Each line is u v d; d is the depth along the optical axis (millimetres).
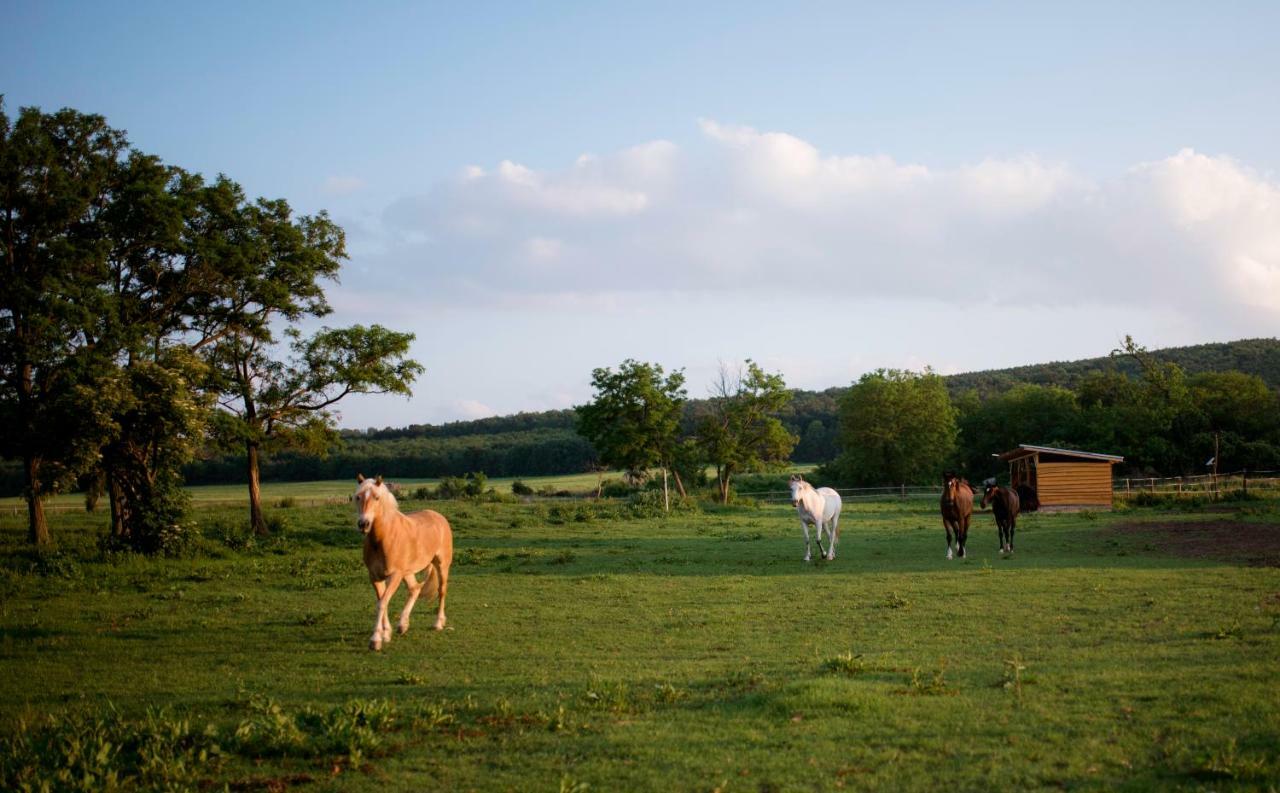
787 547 22484
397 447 107812
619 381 51469
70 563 20422
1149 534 21781
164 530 23188
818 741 5625
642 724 6223
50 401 24359
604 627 11125
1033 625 9906
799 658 8617
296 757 5812
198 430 24188
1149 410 59438
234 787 5297
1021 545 20625
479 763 5566
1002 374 132750
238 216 30906
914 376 68312
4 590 16688
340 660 9484
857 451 67312
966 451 74688
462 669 8805
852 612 11477
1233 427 63719
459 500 49875
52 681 8945
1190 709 5926
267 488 80562
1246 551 16781
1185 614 10008
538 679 8117
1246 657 7488
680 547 23438
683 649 9500
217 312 30703
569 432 114500
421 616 12508
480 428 130125
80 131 27969
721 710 6492
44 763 5895
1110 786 4652
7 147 25453
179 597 15477
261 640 10961
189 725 6598
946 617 10766
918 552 20031
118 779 5504
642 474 53594
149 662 9836
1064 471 39875
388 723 6434
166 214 27453
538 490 63812
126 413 23422
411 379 33094
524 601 13727
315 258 32062
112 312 25875
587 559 20594
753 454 53938
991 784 4766
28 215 26438
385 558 10008
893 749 5391
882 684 7059
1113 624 9648
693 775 5117
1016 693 6590
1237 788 4477
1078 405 71500
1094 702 6258
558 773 5289
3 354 25516
